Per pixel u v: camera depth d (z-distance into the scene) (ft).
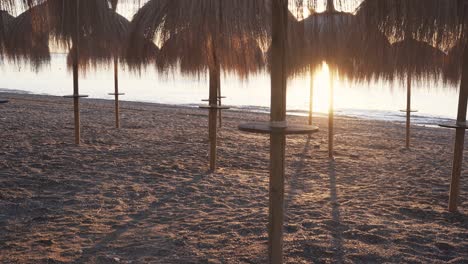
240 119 60.54
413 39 8.28
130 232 14.11
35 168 22.27
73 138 32.30
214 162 23.59
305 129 7.50
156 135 36.40
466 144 40.65
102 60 24.53
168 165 24.63
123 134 35.99
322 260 12.21
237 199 18.28
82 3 13.00
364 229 14.89
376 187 21.26
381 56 8.24
